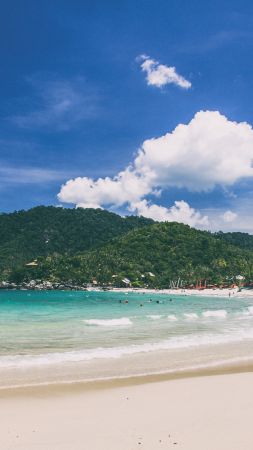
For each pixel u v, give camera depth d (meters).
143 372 17.05
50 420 10.35
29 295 148.75
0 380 15.03
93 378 15.77
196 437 8.90
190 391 13.69
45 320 40.34
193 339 26.62
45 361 18.72
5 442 8.59
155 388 14.16
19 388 14.00
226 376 16.22
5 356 19.70
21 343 24.09
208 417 10.55
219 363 19.28
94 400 12.52
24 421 10.26
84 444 8.45
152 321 40.12
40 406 11.77
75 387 14.34
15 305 78.50
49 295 149.75
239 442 8.55
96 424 9.98
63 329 31.81
